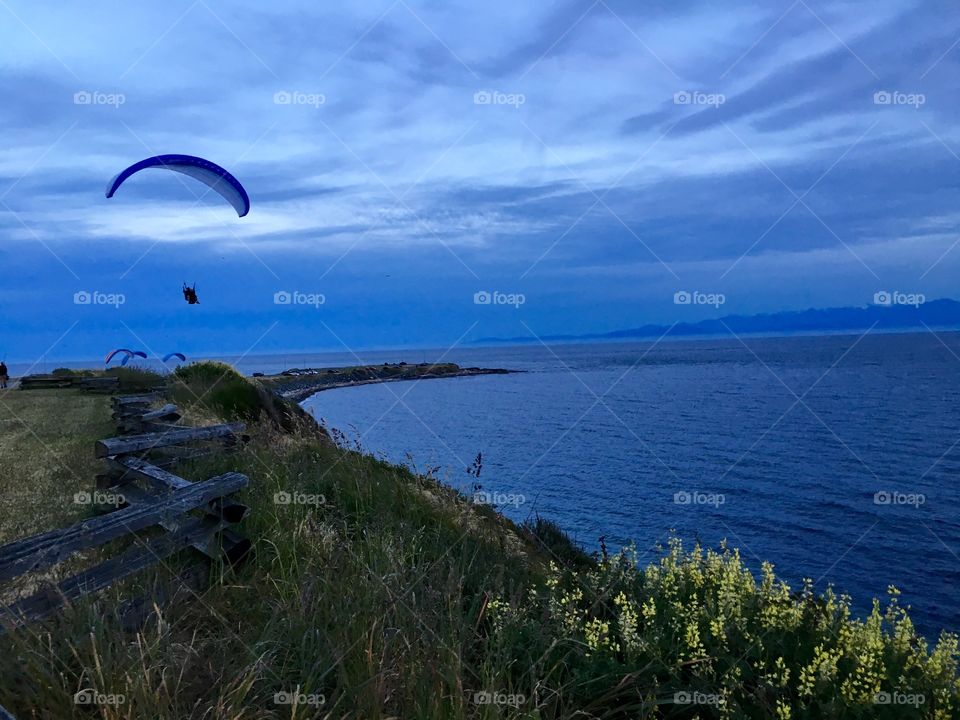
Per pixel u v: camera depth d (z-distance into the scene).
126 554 4.29
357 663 3.44
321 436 9.98
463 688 3.34
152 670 3.14
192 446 8.81
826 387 88.75
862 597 15.27
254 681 3.16
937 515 23.00
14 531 5.82
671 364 175.50
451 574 4.37
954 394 73.06
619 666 3.71
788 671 3.57
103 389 22.39
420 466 23.86
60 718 2.77
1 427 12.81
